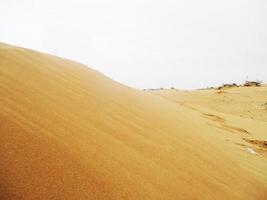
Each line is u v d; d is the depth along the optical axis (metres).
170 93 31.48
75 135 2.38
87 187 1.73
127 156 2.47
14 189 1.44
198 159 3.37
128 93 5.32
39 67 3.97
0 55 3.72
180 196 2.21
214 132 6.43
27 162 1.69
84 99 3.53
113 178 1.97
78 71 4.93
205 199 2.37
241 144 6.63
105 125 3.01
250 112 24.30
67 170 1.80
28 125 2.14
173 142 3.56
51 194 1.52
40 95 2.96
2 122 2.00
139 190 2.00
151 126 3.79
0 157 1.63
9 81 2.98
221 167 3.46
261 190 3.31
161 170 2.53
